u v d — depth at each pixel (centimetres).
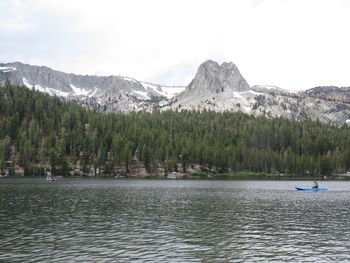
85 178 17925
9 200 7519
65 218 5309
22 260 3197
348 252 3566
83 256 3328
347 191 11219
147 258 3284
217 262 3197
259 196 9062
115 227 4656
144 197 8438
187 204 7144
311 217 5634
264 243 3891
